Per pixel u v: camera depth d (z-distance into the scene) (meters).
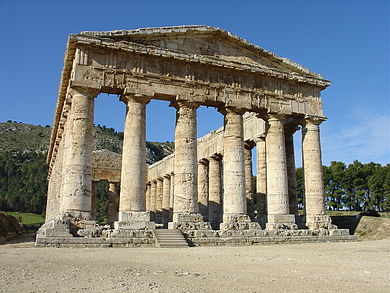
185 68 31.75
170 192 54.31
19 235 56.34
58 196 37.44
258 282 11.00
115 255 18.70
